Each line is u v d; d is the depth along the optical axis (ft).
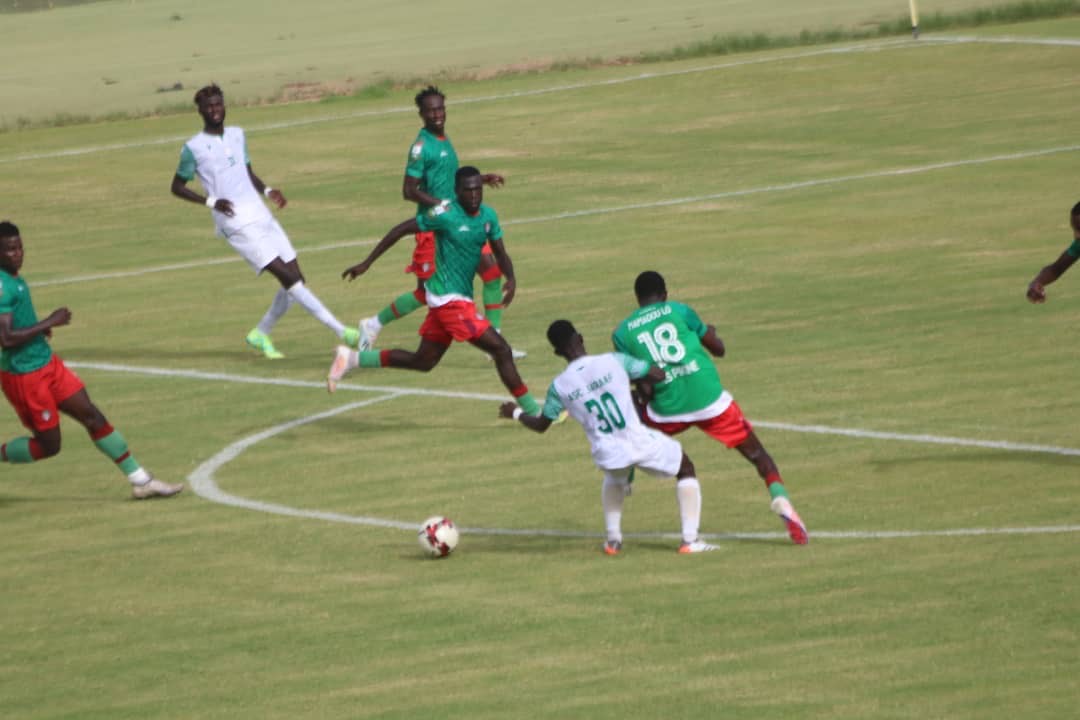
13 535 116.98
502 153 306.96
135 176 312.09
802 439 128.47
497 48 506.07
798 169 270.87
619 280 200.64
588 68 417.08
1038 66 347.36
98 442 122.62
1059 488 111.55
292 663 88.17
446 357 170.60
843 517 108.68
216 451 137.69
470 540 109.91
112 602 100.68
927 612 89.30
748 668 83.05
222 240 254.06
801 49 408.05
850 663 82.74
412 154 155.33
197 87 469.16
